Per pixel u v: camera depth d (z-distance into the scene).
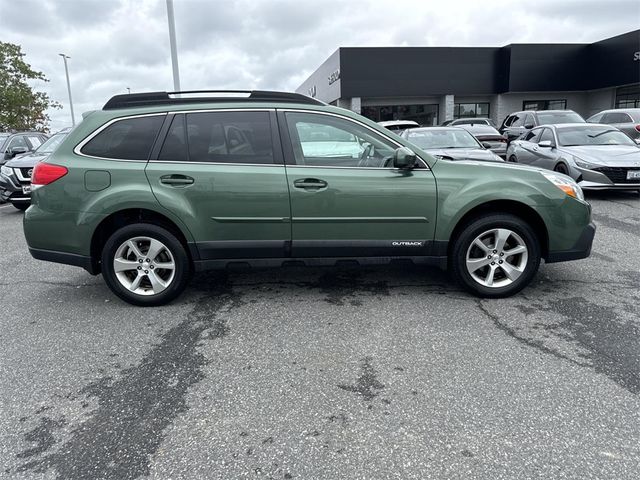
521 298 4.31
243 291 4.63
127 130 4.09
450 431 2.49
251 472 2.23
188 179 4.01
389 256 4.23
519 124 15.23
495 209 4.29
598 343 3.43
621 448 2.34
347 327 3.77
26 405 2.81
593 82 26.38
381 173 4.09
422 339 3.54
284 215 4.07
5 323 4.02
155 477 2.21
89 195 4.01
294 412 2.68
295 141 4.11
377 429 2.52
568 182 4.23
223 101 4.14
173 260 4.18
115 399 2.85
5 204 11.66
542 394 2.81
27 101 33.91
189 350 3.45
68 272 5.46
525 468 2.22
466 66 26.70
